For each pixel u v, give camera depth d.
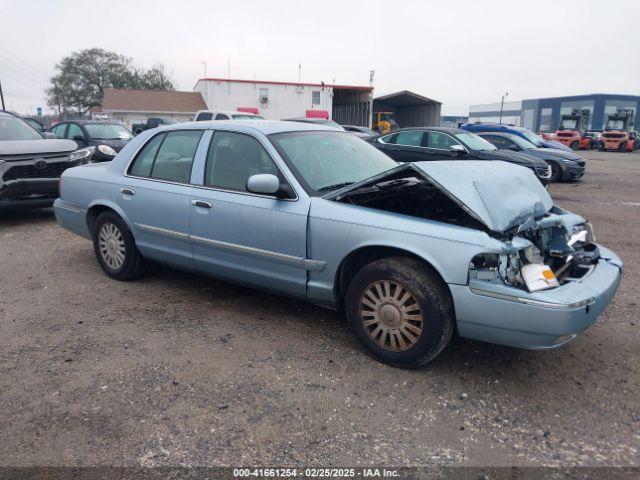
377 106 47.78
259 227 4.05
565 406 3.23
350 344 4.00
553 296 3.09
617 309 4.77
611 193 12.78
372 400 3.25
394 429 2.97
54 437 2.86
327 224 3.73
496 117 82.25
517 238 3.33
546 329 3.07
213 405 3.16
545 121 71.50
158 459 2.70
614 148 38.69
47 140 8.57
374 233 3.54
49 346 3.91
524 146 14.42
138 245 5.05
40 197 8.12
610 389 3.42
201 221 4.42
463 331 3.35
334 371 3.59
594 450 2.82
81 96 66.00
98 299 4.88
